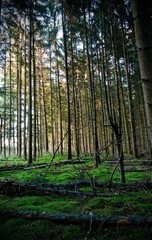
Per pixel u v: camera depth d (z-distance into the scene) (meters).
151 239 2.80
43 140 36.72
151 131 2.73
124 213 3.48
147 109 2.79
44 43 20.62
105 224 3.26
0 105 28.67
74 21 14.29
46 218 3.64
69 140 14.43
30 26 14.73
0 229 3.41
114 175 7.52
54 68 24.91
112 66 20.20
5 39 16.78
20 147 22.05
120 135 5.89
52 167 10.49
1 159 17.98
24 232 3.25
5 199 5.00
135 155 14.91
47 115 32.97
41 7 12.29
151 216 3.26
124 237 2.91
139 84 18.91
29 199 4.82
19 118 23.08
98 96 25.72
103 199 4.22
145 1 3.29
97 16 11.72
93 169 9.20
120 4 5.70
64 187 5.62
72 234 3.12
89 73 11.63
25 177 7.41
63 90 27.45
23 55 21.22
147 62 2.84
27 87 26.53
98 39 13.95
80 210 3.88
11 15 10.87
